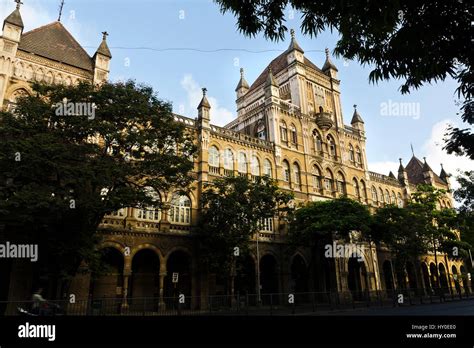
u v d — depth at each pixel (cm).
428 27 686
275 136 4059
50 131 1980
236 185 2981
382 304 3384
